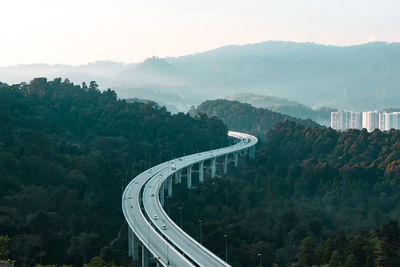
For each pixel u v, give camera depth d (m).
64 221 183.38
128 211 179.75
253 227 196.25
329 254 152.25
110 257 155.62
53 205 194.25
